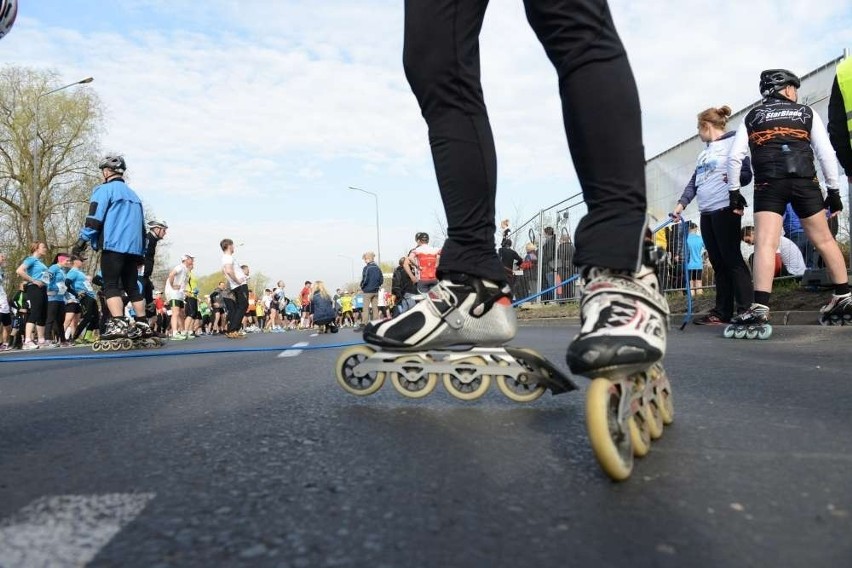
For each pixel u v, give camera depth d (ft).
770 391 6.81
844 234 21.86
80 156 112.78
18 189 110.93
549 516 3.01
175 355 17.07
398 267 56.29
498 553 2.60
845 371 8.53
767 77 16.99
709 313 22.56
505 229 51.80
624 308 4.11
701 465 3.83
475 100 5.96
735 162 18.48
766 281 16.28
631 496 3.28
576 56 4.72
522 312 45.11
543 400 6.41
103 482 3.77
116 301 23.90
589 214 4.64
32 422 5.92
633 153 4.58
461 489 3.45
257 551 2.67
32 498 3.48
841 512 3.01
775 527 2.84
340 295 126.62
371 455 4.24
